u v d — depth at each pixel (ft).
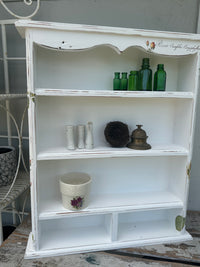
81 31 2.16
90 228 3.02
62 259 2.43
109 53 2.76
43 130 2.74
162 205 2.74
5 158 2.83
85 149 2.62
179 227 2.86
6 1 2.99
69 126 2.56
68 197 2.50
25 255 2.41
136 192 3.11
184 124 2.73
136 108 2.93
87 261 2.41
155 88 2.68
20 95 2.63
